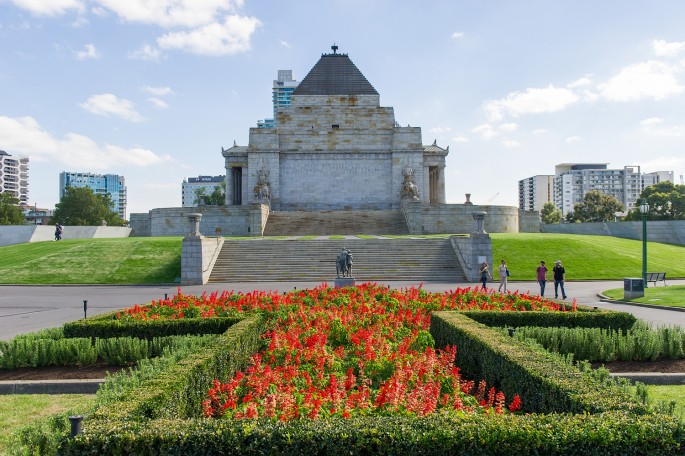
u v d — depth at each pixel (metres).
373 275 39.78
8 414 11.17
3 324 22.70
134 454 6.64
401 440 6.62
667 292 29.95
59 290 35.97
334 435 6.68
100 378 13.38
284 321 17.12
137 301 29.97
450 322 15.34
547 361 10.23
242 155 78.69
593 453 6.50
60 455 6.66
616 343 14.77
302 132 77.06
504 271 31.95
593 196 119.38
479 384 11.41
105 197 128.75
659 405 8.47
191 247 38.47
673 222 64.56
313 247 45.03
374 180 77.00
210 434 6.72
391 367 11.55
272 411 7.97
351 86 81.06
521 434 6.61
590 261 44.34
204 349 11.86
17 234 63.88
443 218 64.38
